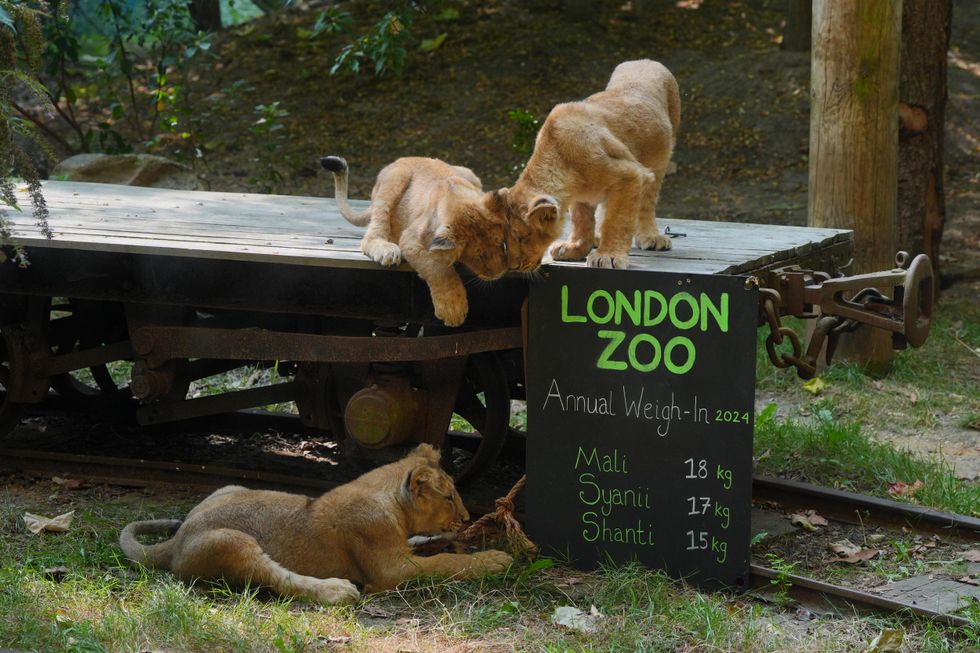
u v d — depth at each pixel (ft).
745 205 43.04
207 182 39.93
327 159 20.63
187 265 19.83
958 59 53.88
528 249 16.94
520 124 39.73
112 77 53.26
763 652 15.24
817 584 16.75
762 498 21.03
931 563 18.33
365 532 17.03
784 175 45.70
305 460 23.63
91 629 15.05
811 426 25.25
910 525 19.61
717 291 16.76
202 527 17.11
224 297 19.76
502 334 18.28
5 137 15.83
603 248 18.17
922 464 22.57
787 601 16.71
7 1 15.60
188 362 21.99
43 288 20.70
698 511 17.22
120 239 19.34
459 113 50.03
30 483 21.97
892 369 29.55
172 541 17.49
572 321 17.46
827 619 16.42
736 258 18.80
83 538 18.79
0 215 17.62
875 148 28.55
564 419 17.67
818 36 28.71
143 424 21.98
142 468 21.79
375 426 19.22
